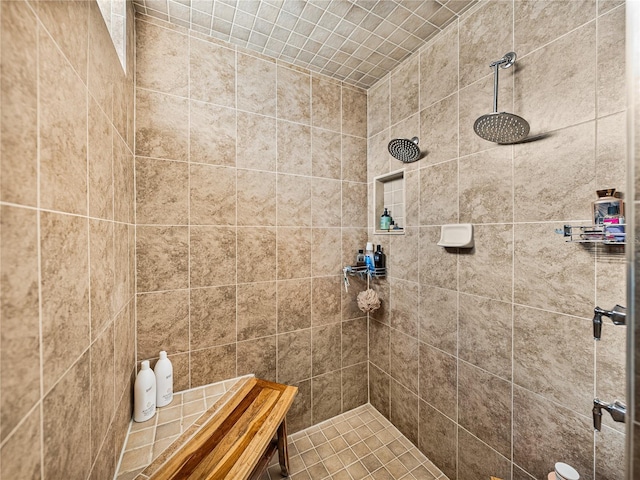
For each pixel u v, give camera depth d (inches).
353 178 68.1
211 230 50.6
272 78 56.6
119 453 32.0
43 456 15.5
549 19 34.6
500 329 41.2
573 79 32.5
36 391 15.0
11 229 13.2
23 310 14.0
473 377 45.3
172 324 47.4
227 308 52.4
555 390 34.8
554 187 34.5
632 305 11.3
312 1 42.8
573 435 33.1
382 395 66.5
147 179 45.2
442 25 48.5
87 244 22.7
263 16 45.8
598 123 30.4
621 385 29.1
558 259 34.3
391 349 63.5
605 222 28.5
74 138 20.2
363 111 69.6
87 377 22.3
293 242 59.6
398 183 65.4
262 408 42.7
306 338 61.8
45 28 16.2
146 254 45.3
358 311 69.0
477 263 44.4
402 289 60.2
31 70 14.8
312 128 61.8
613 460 29.8
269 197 56.6
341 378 66.9
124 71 36.7
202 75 49.5
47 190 16.5
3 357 12.4
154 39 45.7
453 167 48.2
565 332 33.8
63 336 18.2
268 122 56.3
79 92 21.1
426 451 54.5
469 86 45.1
